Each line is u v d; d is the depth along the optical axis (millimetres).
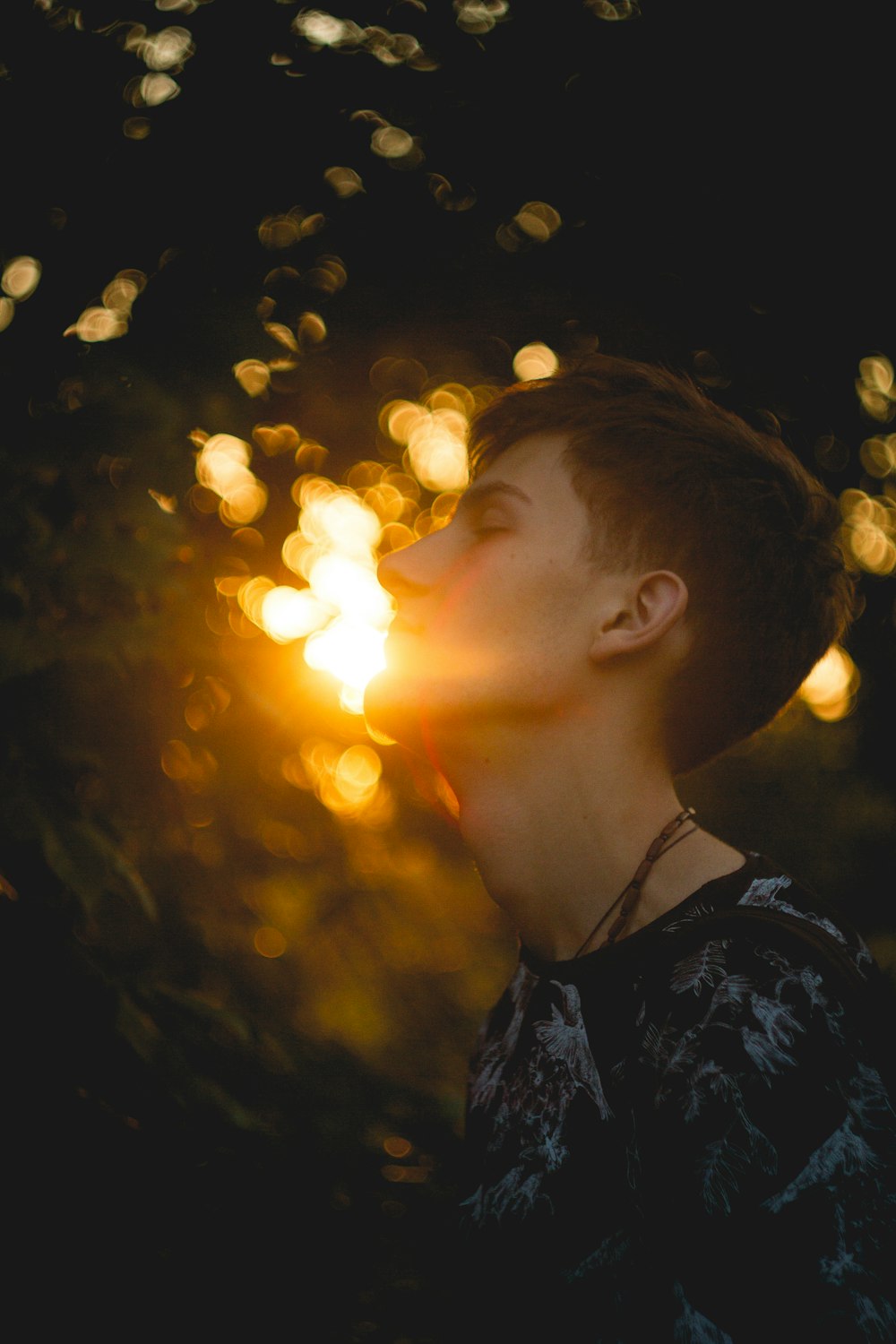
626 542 914
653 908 887
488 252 2621
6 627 1446
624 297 2807
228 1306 1532
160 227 1950
